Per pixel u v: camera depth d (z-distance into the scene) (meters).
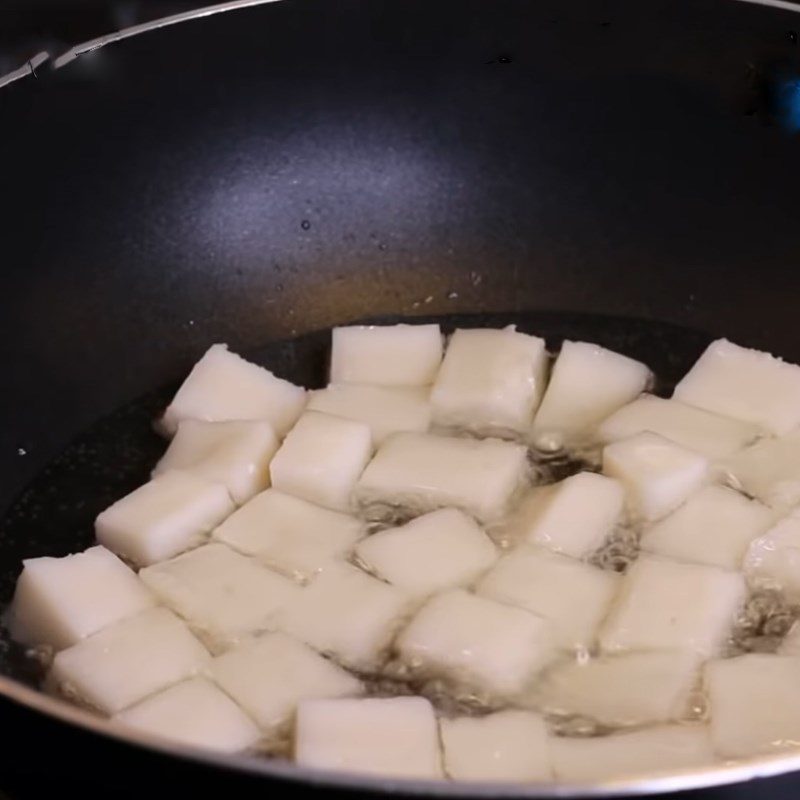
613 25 0.58
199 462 0.57
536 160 0.61
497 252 0.61
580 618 0.53
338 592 0.53
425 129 0.61
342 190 0.61
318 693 0.52
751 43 0.58
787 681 0.51
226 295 0.60
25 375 0.57
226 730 0.50
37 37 0.57
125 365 0.59
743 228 0.60
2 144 0.56
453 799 0.44
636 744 0.50
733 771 0.44
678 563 0.53
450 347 0.59
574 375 0.58
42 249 0.58
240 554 0.54
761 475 0.56
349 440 0.56
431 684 0.52
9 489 0.56
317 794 0.45
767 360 0.58
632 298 0.61
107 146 0.58
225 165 0.60
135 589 0.53
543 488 0.56
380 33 0.59
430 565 0.54
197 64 0.58
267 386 0.58
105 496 0.57
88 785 0.46
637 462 0.56
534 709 0.52
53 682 0.52
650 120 0.60
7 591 0.55
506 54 0.59
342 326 0.61
